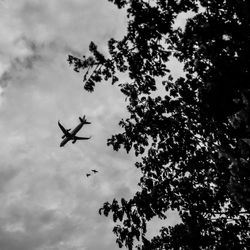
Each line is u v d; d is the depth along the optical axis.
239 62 10.84
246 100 9.40
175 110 14.98
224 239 13.92
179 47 13.09
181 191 15.59
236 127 9.77
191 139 15.26
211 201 14.90
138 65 13.36
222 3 12.08
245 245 13.77
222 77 11.08
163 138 15.59
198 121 14.51
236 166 9.66
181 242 14.72
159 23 12.55
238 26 11.20
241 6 11.10
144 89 14.41
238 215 14.66
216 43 11.52
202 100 12.34
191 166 15.34
